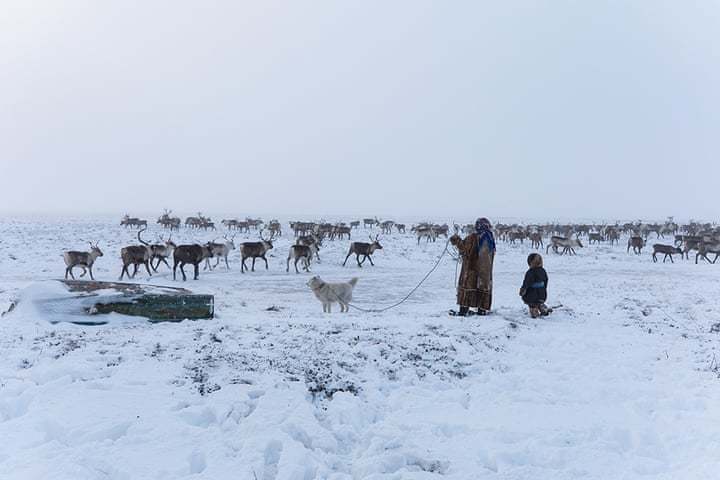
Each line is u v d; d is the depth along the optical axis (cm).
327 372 665
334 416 553
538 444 494
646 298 1400
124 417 525
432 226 5594
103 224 6938
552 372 713
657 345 847
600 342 853
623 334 914
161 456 461
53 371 623
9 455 448
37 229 5122
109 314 894
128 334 802
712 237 4006
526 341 845
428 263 2822
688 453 476
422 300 1495
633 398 625
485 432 525
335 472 452
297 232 4869
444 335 841
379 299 1526
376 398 613
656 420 557
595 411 583
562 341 849
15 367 652
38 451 453
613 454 472
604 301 1329
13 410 544
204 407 550
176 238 4050
